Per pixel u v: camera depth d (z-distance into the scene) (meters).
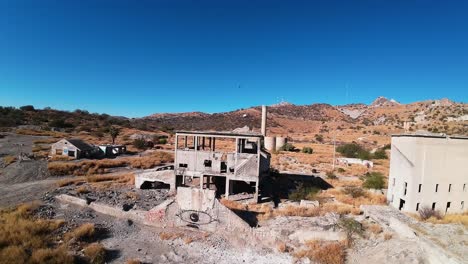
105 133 103.19
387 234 19.77
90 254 17.95
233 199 30.12
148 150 70.81
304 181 39.31
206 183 34.75
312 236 20.22
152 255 18.92
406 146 26.00
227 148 75.12
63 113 142.25
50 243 18.98
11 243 17.97
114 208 24.78
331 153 75.94
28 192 31.33
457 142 25.12
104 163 47.56
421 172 24.78
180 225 22.48
